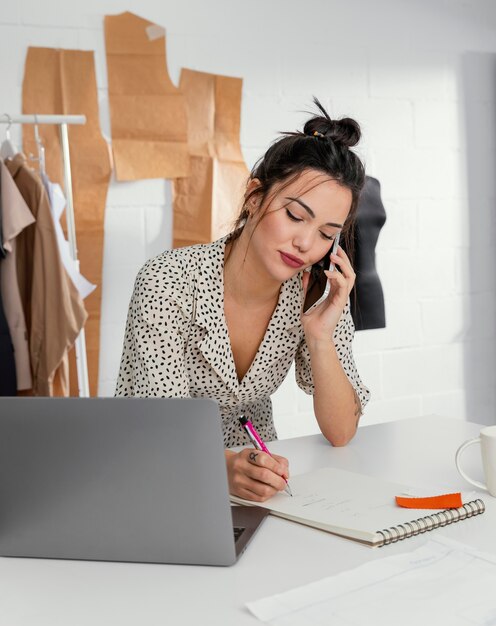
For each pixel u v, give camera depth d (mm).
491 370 3293
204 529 875
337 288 1363
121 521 896
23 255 2189
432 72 3039
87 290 2240
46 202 2125
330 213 1227
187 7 2627
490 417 3307
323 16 2832
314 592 787
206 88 2664
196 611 771
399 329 3076
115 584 843
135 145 2584
